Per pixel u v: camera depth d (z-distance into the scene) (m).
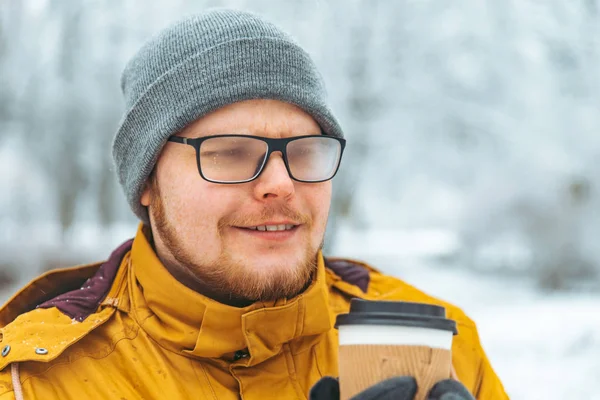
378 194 15.70
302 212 1.53
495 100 12.12
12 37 12.62
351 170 12.34
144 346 1.52
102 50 12.24
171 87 1.54
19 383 1.40
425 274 14.11
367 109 11.78
